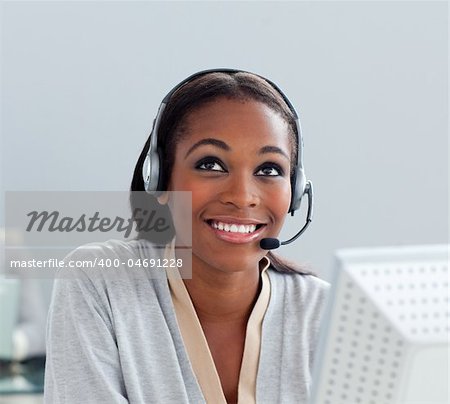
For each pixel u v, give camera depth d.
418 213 4.67
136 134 4.63
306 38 4.68
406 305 1.19
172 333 1.92
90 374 1.88
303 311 1.99
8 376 2.99
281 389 1.91
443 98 4.69
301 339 1.95
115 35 4.63
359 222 4.63
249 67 4.67
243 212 1.83
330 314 1.21
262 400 1.91
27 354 3.25
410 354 1.17
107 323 1.91
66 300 1.93
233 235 1.85
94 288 1.94
